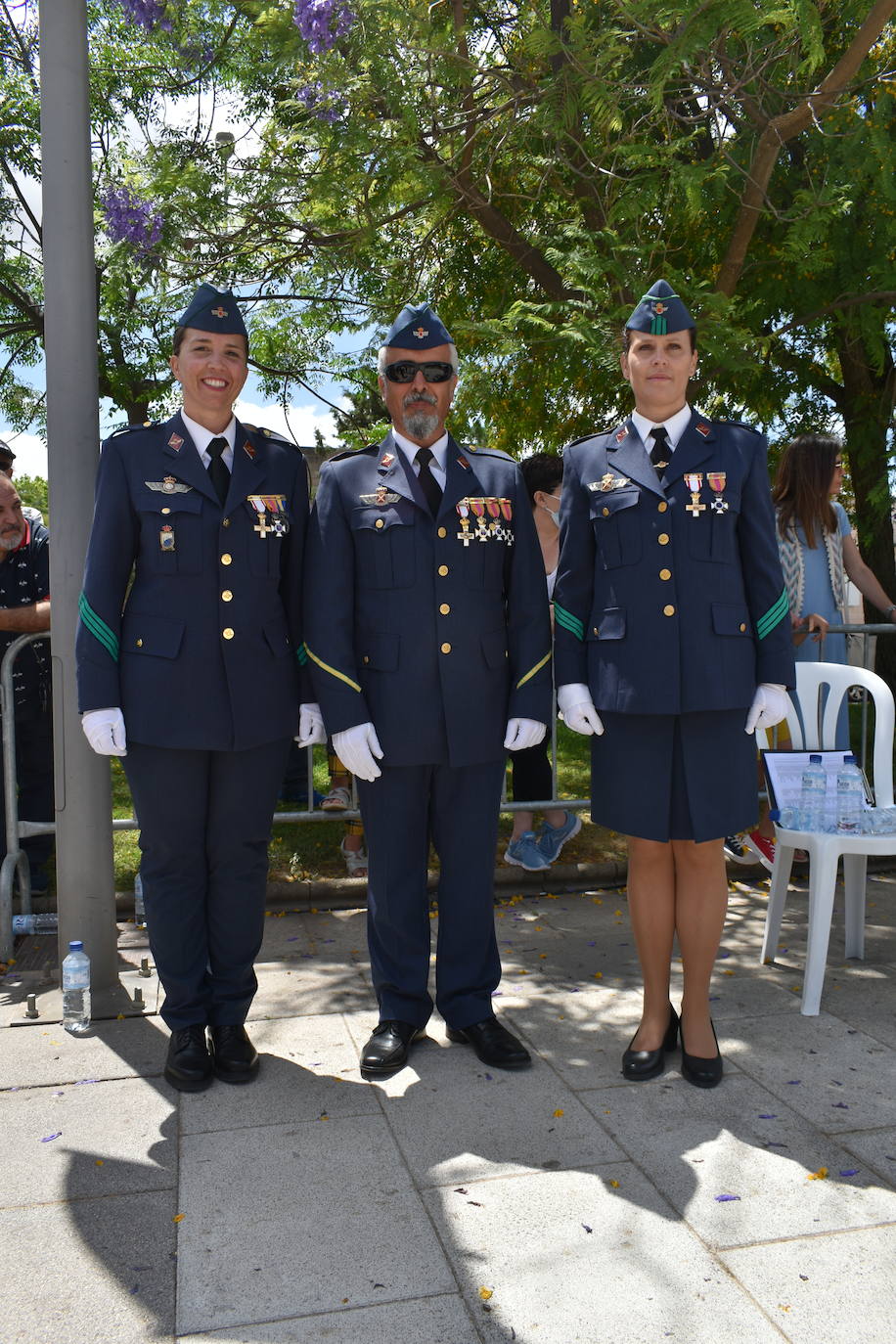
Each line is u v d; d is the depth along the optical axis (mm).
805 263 5137
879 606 4863
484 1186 2385
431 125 5102
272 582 2945
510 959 3910
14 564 4363
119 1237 2207
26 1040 3191
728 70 4703
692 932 2916
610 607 2889
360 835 4758
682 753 2852
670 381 2857
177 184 5090
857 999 3488
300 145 5242
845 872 3863
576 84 4555
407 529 2961
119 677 2859
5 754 4027
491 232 5996
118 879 4797
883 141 4977
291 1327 1938
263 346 7668
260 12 4520
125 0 5242
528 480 4445
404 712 2955
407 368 2928
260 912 3082
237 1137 2619
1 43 8766
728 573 2850
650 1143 2566
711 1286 2037
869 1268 2092
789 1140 2582
